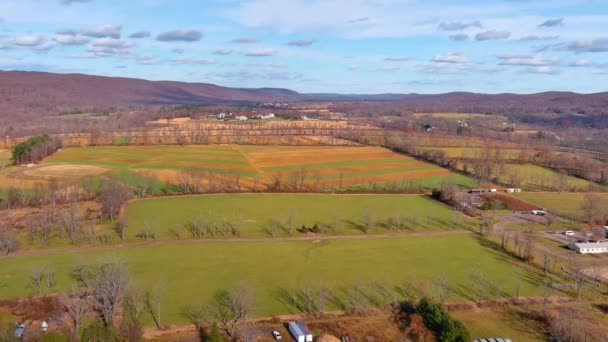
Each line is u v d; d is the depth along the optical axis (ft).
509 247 468.75
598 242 470.80
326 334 291.17
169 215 538.88
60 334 261.85
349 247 458.09
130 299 315.37
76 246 437.17
